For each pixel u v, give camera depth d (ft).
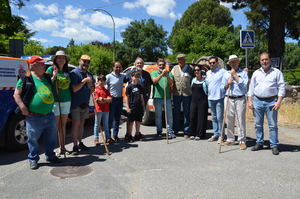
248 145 17.43
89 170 12.57
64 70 14.83
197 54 93.66
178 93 20.38
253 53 114.21
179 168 12.73
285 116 26.53
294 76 35.40
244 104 16.63
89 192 10.05
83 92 15.57
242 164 13.25
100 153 15.61
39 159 13.75
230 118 17.21
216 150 16.05
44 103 12.55
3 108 14.92
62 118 15.06
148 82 19.49
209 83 18.40
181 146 17.08
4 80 15.05
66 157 14.84
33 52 73.61
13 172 12.37
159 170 12.48
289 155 14.79
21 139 16.25
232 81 16.75
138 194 9.86
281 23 35.06
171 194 9.82
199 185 10.63
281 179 11.19
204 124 19.10
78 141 16.72
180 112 22.16
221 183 10.82
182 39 104.83
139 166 13.11
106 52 137.59
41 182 11.09
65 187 10.54
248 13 43.73
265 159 14.07
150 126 25.04
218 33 97.55
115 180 11.27
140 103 18.84
